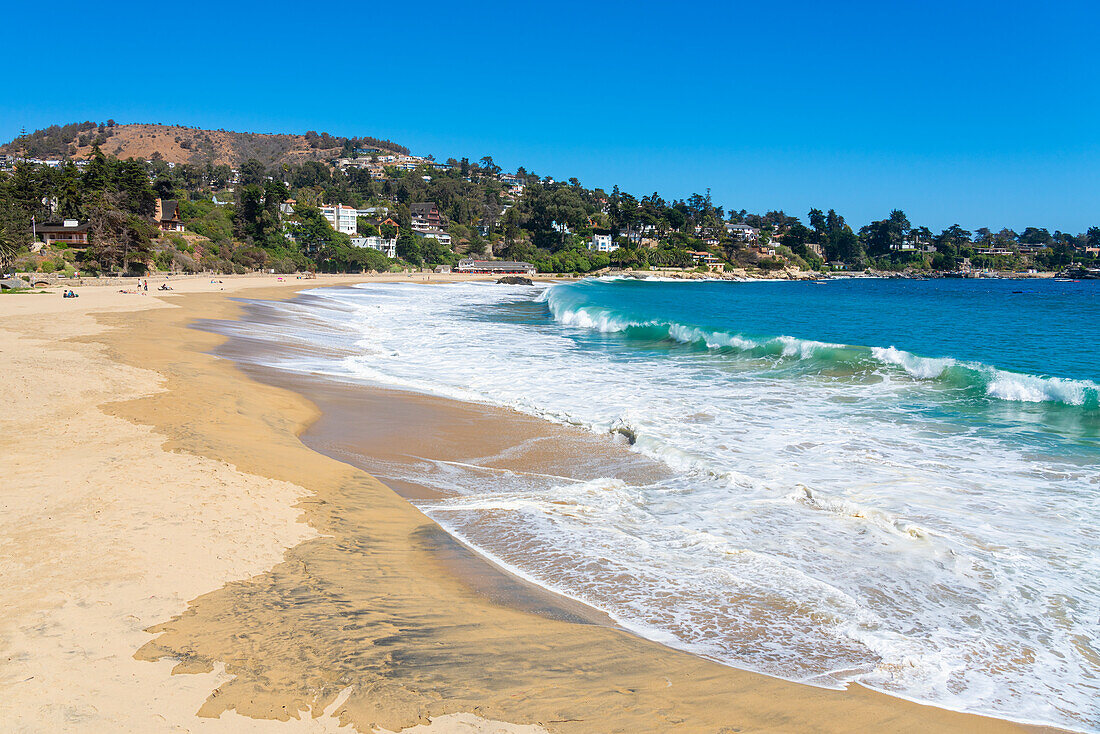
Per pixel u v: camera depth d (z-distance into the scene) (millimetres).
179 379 15547
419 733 4012
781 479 10234
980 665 5445
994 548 7730
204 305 41750
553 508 9023
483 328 36219
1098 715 4820
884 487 9852
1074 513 8773
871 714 4613
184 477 8648
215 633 5039
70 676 4383
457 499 9406
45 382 14133
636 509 9070
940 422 13766
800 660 5453
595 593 6625
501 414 14852
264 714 4102
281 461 10070
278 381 17656
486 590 6461
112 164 111500
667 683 4836
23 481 8227
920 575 7074
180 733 3887
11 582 5672
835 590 6668
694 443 12359
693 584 6816
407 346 27641
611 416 14508
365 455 11484
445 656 4988
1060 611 6336
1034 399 15555
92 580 5766
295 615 5434
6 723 3883
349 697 4336
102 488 8070
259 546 6832
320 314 44156
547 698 4504
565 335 31984
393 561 6934
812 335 31688
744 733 4246
